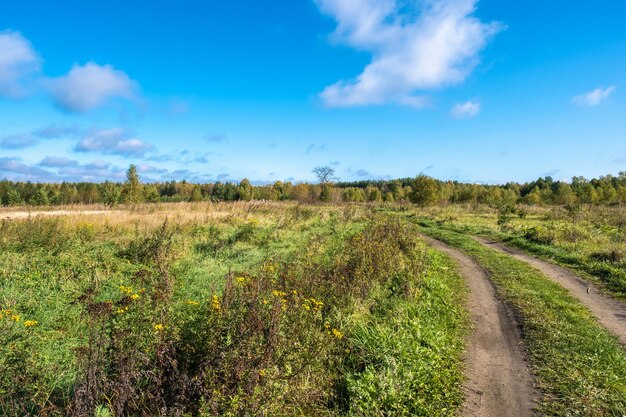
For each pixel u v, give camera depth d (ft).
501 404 16.78
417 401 16.15
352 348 19.39
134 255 34.12
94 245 37.27
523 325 26.45
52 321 20.22
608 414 16.05
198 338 14.62
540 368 20.08
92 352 12.83
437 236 76.07
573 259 48.85
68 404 12.09
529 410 16.33
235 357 13.58
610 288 37.09
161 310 15.53
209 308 16.12
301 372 15.65
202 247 41.93
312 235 53.31
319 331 18.63
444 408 16.06
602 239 60.03
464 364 20.53
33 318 20.40
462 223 95.04
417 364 18.65
